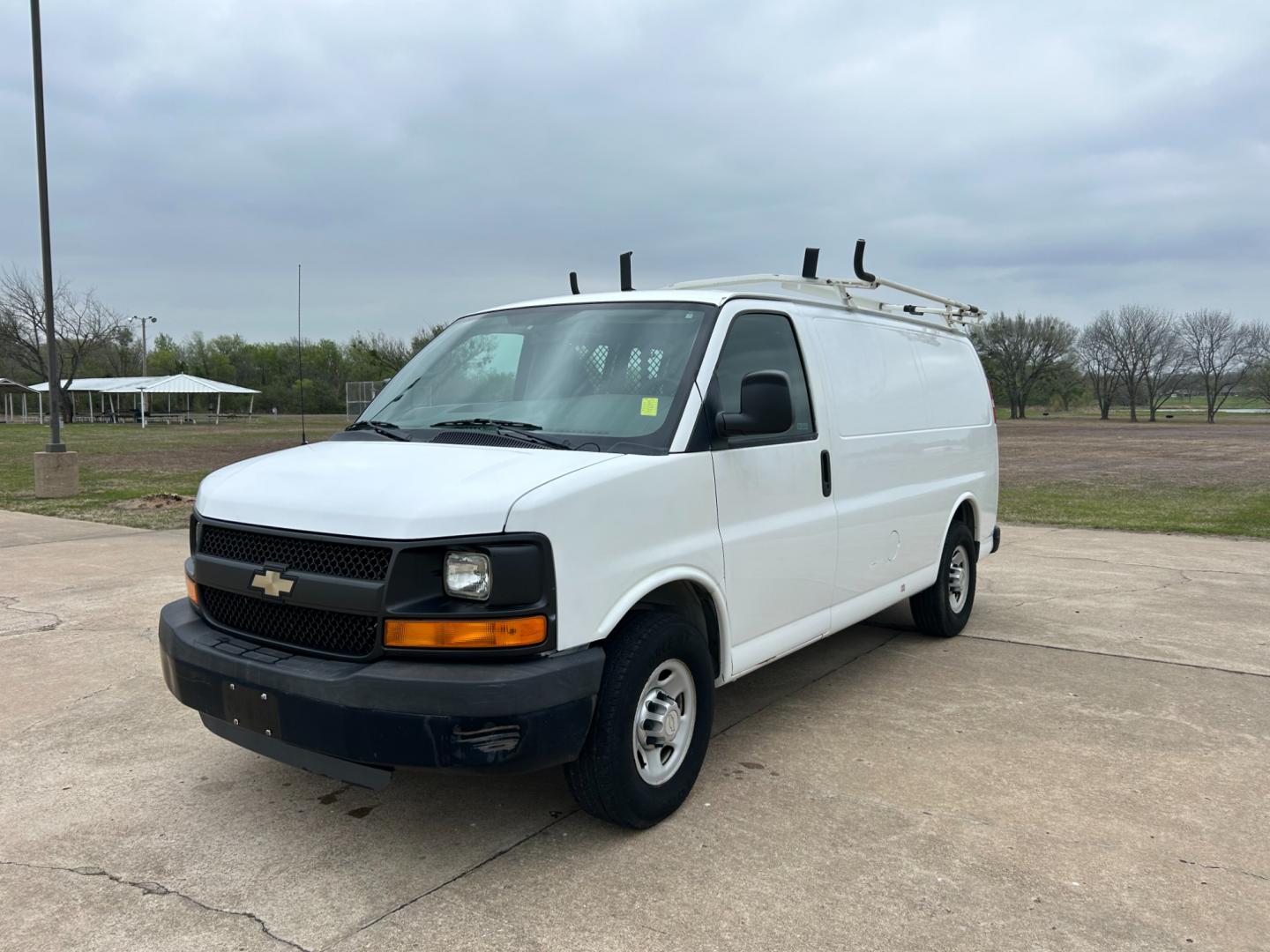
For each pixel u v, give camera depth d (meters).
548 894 3.14
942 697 5.25
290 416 82.75
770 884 3.21
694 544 3.75
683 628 3.63
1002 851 3.45
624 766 3.38
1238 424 65.44
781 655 4.41
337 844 3.51
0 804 3.88
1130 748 4.48
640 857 3.39
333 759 3.20
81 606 7.52
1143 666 5.89
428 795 3.95
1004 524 13.16
